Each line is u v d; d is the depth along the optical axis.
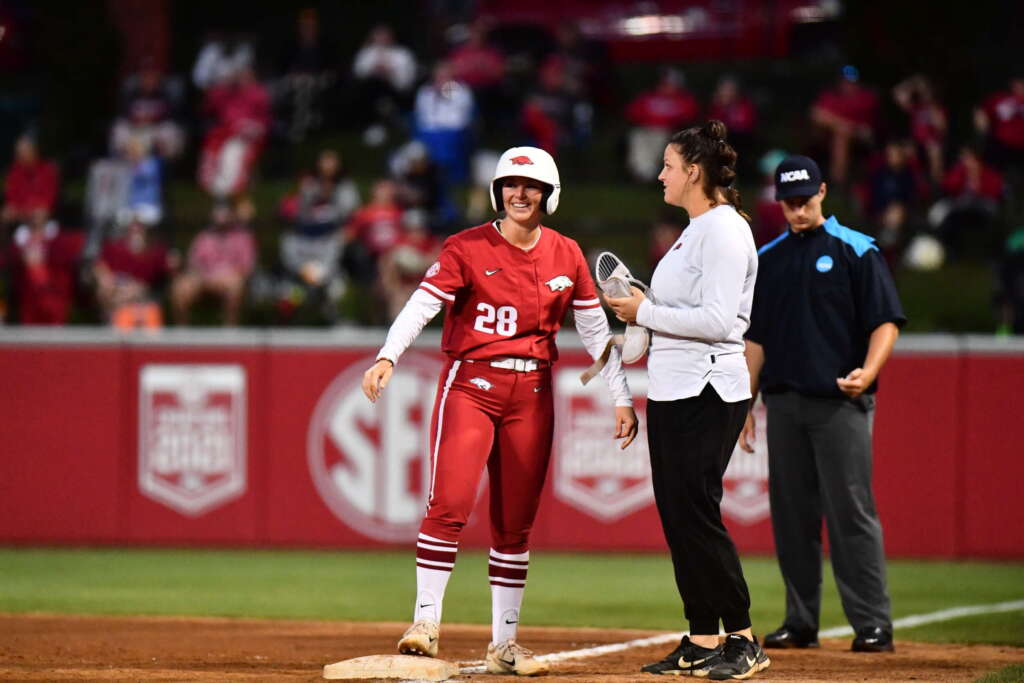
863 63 62.69
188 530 39.34
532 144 63.31
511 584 19.61
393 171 58.50
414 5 84.81
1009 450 37.62
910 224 53.53
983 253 53.75
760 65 73.81
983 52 70.94
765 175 50.69
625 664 21.56
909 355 37.91
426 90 59.84
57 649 22.83
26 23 73.94
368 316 49.38
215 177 62.28
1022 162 57.34
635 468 38.66
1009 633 26.86
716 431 18.73
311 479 39.19
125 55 74.06
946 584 33.81
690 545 18.95
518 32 71.62
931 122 57.78
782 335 23.84
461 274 19.02
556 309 19.33
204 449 39.38
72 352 39.50
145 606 29.70
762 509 38.19
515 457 19.31
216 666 20.70
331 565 36.41
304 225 50.97
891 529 37.91
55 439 39.38
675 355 18.83
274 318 50.59
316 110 68.06
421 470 38.97
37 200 54.44
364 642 24.27
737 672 18.81
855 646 23.56
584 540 38.75
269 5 87.62
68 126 69.94
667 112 62.69
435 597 19.09
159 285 50.09
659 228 48.06
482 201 58.75
